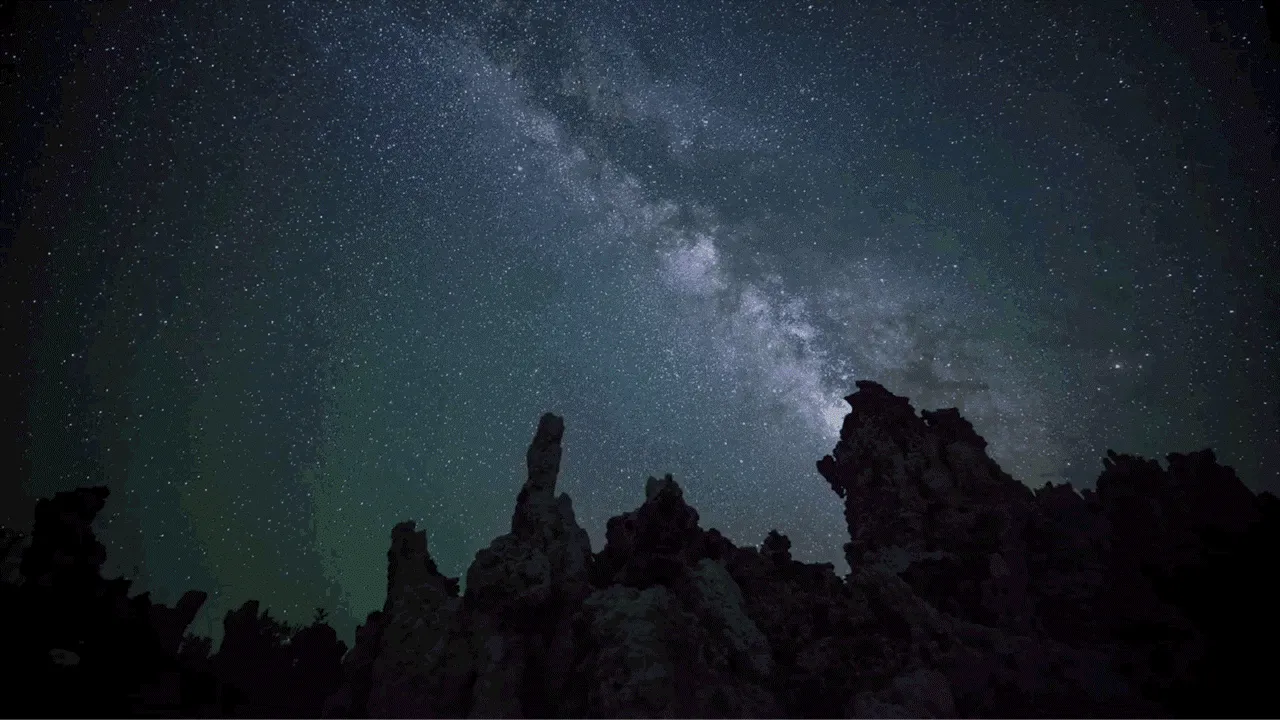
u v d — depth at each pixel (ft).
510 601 81.71
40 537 76.38
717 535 108.17
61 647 70.23
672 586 93.45
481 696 74.33
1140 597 84.89
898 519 116.37
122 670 71.97
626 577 93.76
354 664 88.28
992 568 103.55
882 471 123.24
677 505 97.35
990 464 122.21
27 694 62.54
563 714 76.64
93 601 74.90
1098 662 85.97
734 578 103.71
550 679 79.36
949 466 121.08
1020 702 84.38
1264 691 51.90
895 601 96.37
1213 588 56.85
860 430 129.70
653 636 75.66
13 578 90.94
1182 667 62.13
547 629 83.92
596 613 80.38
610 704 70.95
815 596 102.58
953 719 81.87
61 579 73.97
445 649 79.30
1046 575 101.86
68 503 79.20
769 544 115.34
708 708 77.10
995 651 92.12
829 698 87.56
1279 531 56.18
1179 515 86.79
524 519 92.22
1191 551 60.90
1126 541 89.92
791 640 95.50
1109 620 89.71
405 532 93.15
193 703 76.28
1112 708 79.30
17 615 69.05
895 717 80.64
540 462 97.04
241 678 95.04
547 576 83.41
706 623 89.45
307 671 99.25
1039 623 98.37
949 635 93.15
